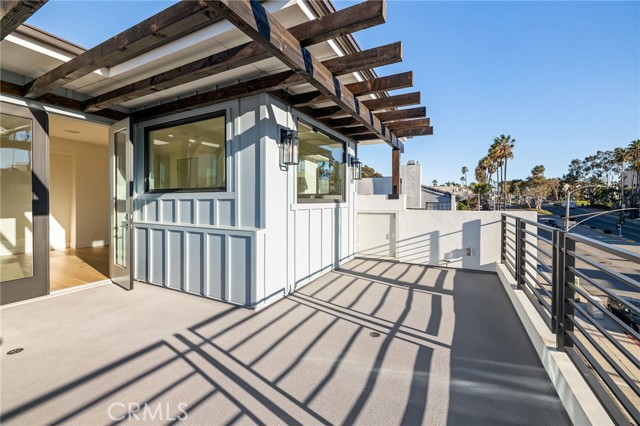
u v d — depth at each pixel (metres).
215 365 2.15
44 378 1.98
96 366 2.13
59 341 2.50
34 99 3.43
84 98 3.91
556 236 2.16
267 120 3.43
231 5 1.54
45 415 1.64
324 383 1.95
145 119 4.36
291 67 2.23
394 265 5.57
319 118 4.42
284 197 3.77
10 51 2.75
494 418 1.64
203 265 3.76
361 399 1.80
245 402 1.76
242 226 3.55
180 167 4.18
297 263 4.08
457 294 3.86
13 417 1.63
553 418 1.64
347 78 3.45
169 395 1.82
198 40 2.61
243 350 2.38
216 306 3.40
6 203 3.41
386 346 2.45
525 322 2.77
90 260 5.61
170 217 4.17
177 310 3.26
